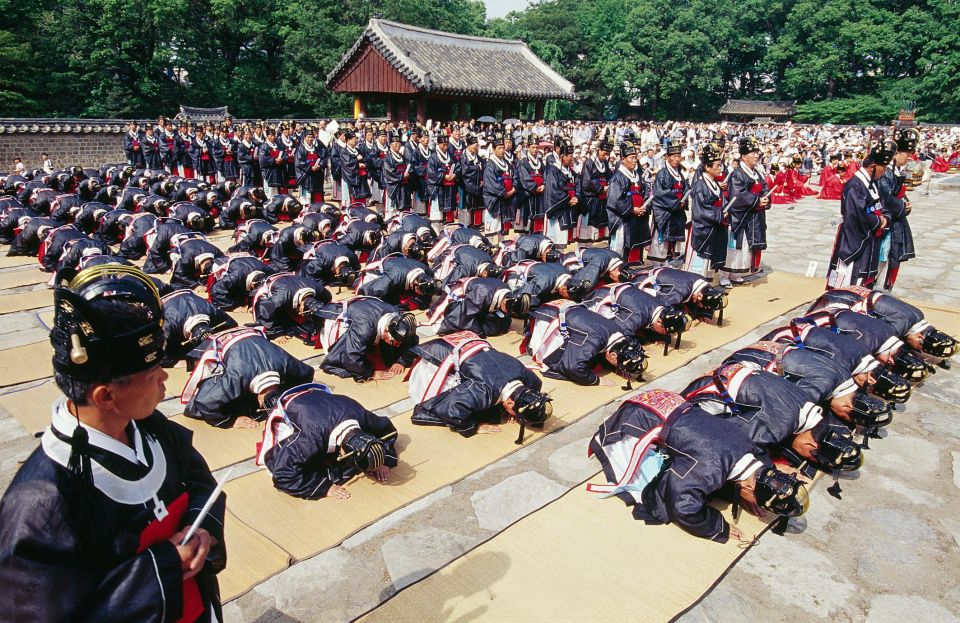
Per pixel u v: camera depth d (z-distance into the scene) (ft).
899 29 171.83
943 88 162.09
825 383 16.85
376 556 13.42
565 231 39.70
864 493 16.07
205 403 17.66
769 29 200.03
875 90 179.11
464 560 13.19
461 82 85.97
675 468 14.03
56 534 5.57
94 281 6.04
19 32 103.96
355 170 50.70
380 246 30.60
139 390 6.04
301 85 127.24
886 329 20.52
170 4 110.22
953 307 30.50
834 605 12.48
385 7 133.18
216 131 61.82
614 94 190.29
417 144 47.98
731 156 52.11
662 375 22.44
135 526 6.17
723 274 33.91
